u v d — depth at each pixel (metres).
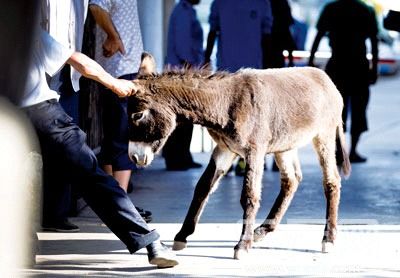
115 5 10.59
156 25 17.03
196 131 17.64
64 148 8.42
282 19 15.10
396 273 8.70
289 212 11.73
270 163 16.08
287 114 9.18
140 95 8.69
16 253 7.87
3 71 7.79
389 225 10.94
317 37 16.30
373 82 16.50
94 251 9.50
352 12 16.22
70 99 10.06
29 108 8.32
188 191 13.33
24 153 7.78
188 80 8.81
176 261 8.73
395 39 29.39
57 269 8.75
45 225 10.42
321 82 9.59
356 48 16.23
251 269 8.78
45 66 8.37
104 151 10.95
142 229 8.56
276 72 9.34
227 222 11.05
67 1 8.97
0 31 7.75
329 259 9.20
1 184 7.51
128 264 8.96
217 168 9.25
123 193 8.55
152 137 8.74
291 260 9.15
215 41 14.77
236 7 14.46
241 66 14.48
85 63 8.46
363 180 14.37
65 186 10.32
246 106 8.93
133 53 10.78
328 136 9.62
